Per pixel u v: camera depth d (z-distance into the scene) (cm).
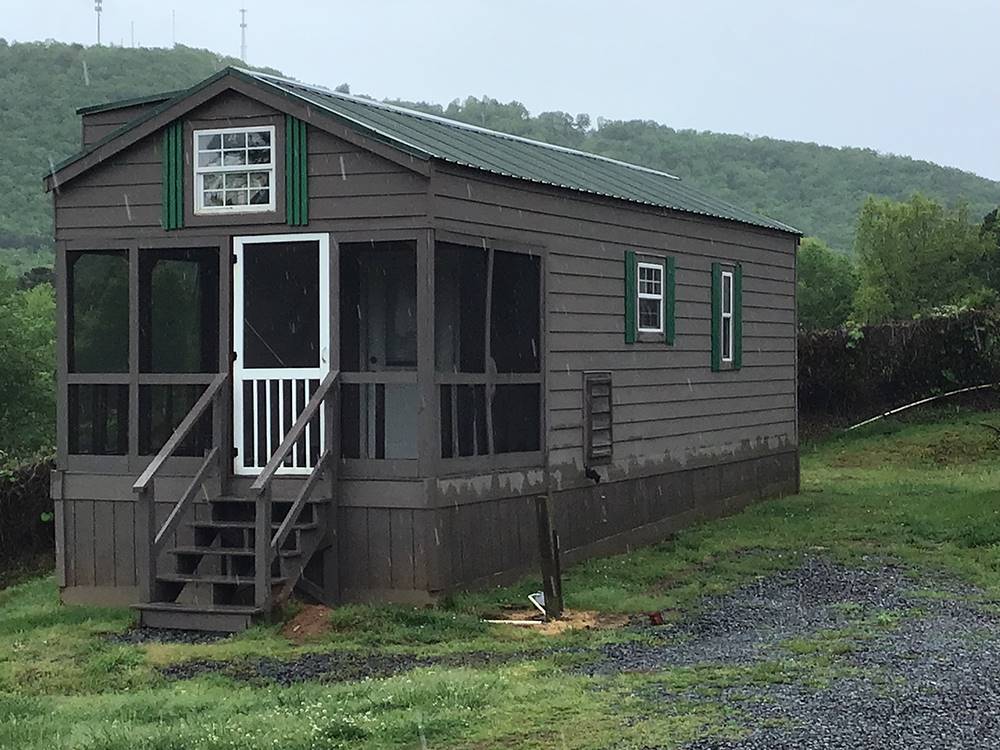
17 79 10712
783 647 1126
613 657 1112
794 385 2366
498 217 1466
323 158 1387
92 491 1470
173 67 11300
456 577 1390
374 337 1588
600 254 1691
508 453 1512
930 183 13338
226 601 1341
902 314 5566
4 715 970
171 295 1759
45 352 3456
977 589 1426
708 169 13712
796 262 2388
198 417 1388
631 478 1772
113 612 1401
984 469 2642
